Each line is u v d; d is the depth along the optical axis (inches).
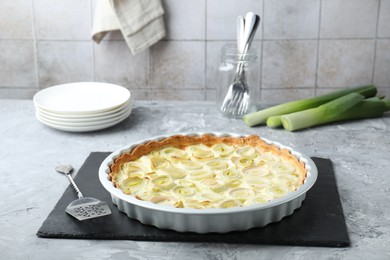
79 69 90.5
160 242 47.6
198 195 51.2
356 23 87.1
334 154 64.7
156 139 61.0
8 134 70.1
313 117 71.5
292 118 70.6
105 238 47.8
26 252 46.1
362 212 52.1
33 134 70.2
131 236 47.7
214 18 87.0
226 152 59.6
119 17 83.6
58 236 48.1
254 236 47.5
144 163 57.2
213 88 90.7
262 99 91.0
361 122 74.7
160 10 84.9
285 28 87.3
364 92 78.0
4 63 90.4
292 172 55.0
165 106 80.4
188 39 88.1
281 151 58.2
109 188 50.1
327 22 87.0
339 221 49.9
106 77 90.7
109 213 50.5
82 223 49.5
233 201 49.1
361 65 89.2
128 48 89.0
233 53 74.3
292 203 49.9
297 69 89.5
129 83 90.9
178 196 50.8
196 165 56.7
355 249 46.5
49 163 62.2
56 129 71.7
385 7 86.4
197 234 47.9
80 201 52.0
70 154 64.5
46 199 54.5
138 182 53.1
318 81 90.0
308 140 68.6
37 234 48.1
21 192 55.7
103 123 69.4
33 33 88.7
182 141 61.2
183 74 90.1
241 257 45.7
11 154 64.4
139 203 47.4
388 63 89.0
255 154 59.1
